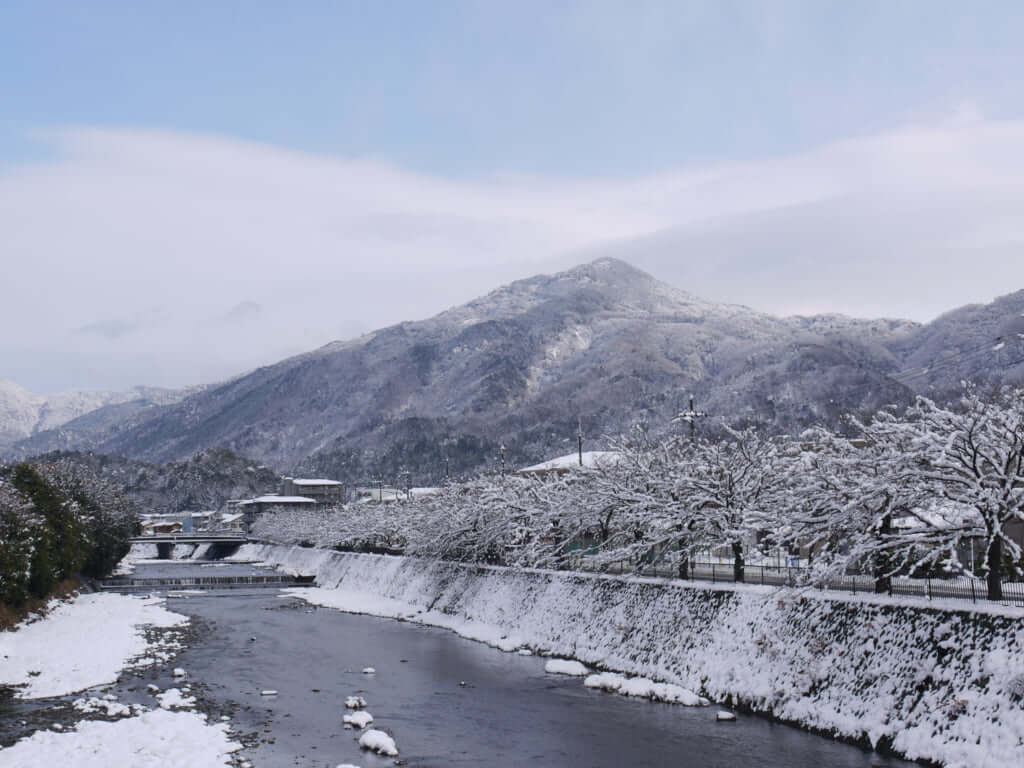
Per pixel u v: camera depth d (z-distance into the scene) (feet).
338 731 130.21
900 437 135.74
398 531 373.40
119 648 201.36
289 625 257.96
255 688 162.09
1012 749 95.35
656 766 111.45
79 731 123.65
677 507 187.62
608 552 205.57
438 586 288.92
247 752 117.50
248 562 627.46
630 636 177.47
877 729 114.21
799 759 111.14
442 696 154.30
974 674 107.14
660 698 147.23
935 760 103.24
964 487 126.21
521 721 135.85
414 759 116.16
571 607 204.74
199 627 252.42
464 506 287.69
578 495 226.99
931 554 122.72
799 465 147.43
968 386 134.00
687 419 218.59
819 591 142.51
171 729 126.52
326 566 447.83
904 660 118.32
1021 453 122.83
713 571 181.16
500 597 240.94
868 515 134.82
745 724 129.80
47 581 247.50
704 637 157.69
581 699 150.10
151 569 544.62
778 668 137.69
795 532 141.38
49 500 292.20
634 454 221.46
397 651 204.95
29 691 151.02
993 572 120.26
